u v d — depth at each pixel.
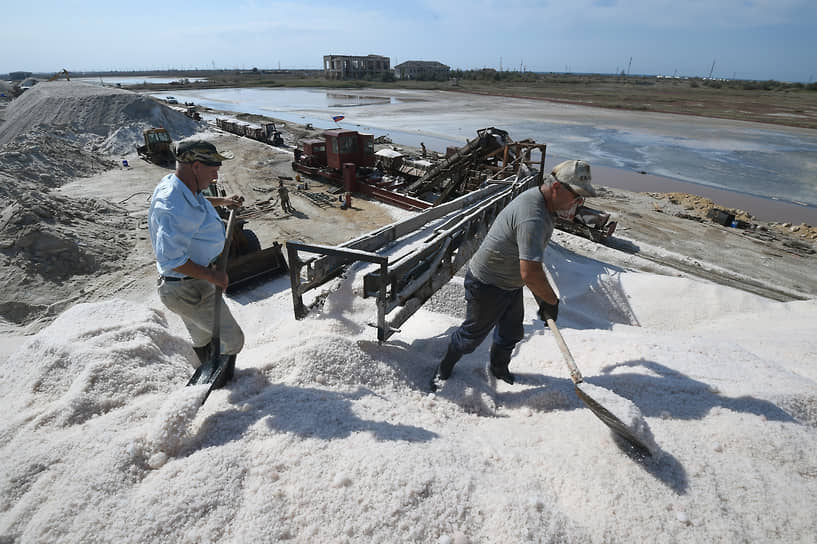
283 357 2.80
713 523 1.75
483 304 2.67
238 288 8.11
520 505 1.75
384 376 2.92
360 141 17.23
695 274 11.31
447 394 2.93
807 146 30.59
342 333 3.24
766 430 2.21
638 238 13.72
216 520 1.60
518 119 43.12
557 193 2.36
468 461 2.08
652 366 3.02
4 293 7.91
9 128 30.05
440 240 4.00
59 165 17.42
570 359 2.40
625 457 2.10
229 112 47.69
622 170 23.42
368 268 3.84
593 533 1.72
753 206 17.62
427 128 37.19
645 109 53.41
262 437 2.06
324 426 2.15
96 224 10.95
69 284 8.66
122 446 1.88
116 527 1.53
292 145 28.28
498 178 12.34
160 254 2.15
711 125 40.53
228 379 2.60
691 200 17.41
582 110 51.94
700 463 2.04
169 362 2.91
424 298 4.09
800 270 11.62
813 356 3.82
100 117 28.36
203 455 1.88
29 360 2.66
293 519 1.62
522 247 2.41
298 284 3.35
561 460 2.15
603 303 7.69
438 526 1.65
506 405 2.86
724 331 5.86
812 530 1.73
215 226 2.40
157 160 21.12
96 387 2.35
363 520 1.62
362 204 15.54
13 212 9.45
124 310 3.38
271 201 15.57
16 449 1.88
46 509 1.57
